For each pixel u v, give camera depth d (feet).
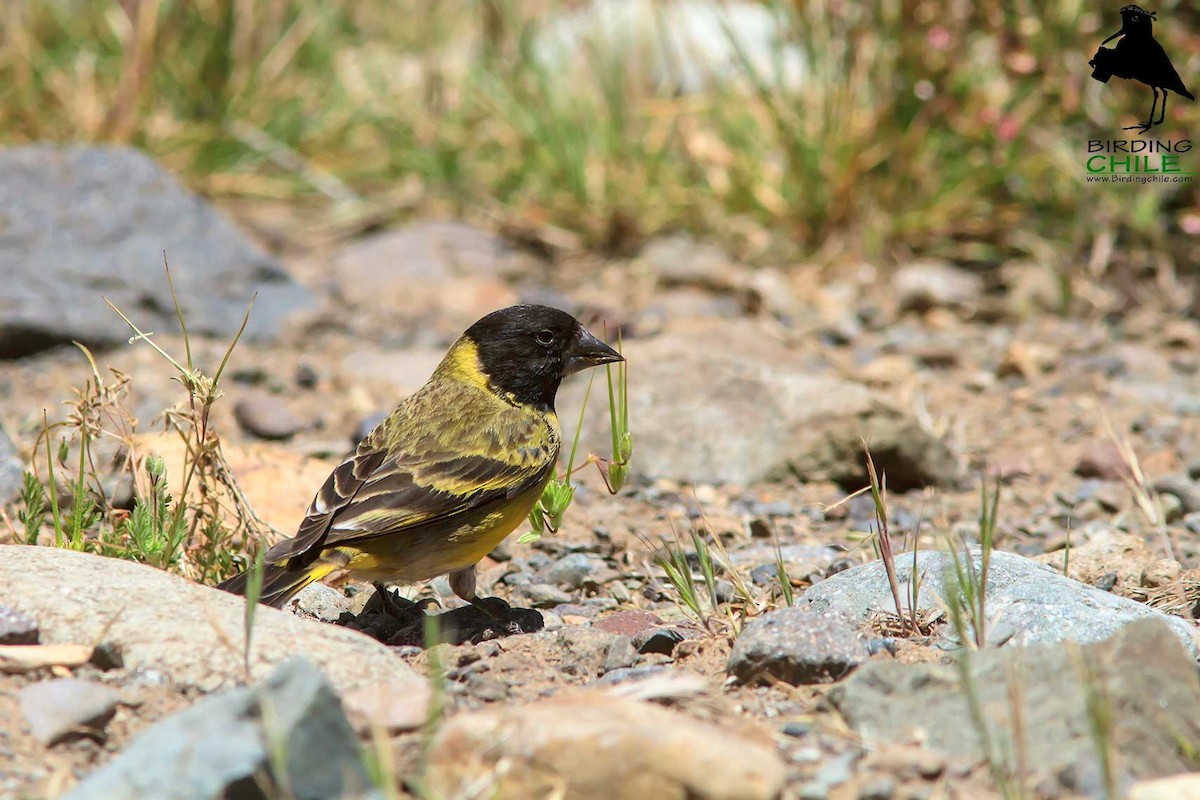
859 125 58.03
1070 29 53.88
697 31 68.59
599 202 61.21
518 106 65.51
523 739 18.61
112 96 65.10
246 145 66.23
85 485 31.35
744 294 52.90
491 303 54.70
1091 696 17.78
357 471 27.07
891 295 54.90
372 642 22.86
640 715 19.56
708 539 33.81
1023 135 55.93
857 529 34.81
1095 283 54.24
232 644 22.04
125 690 21.25
